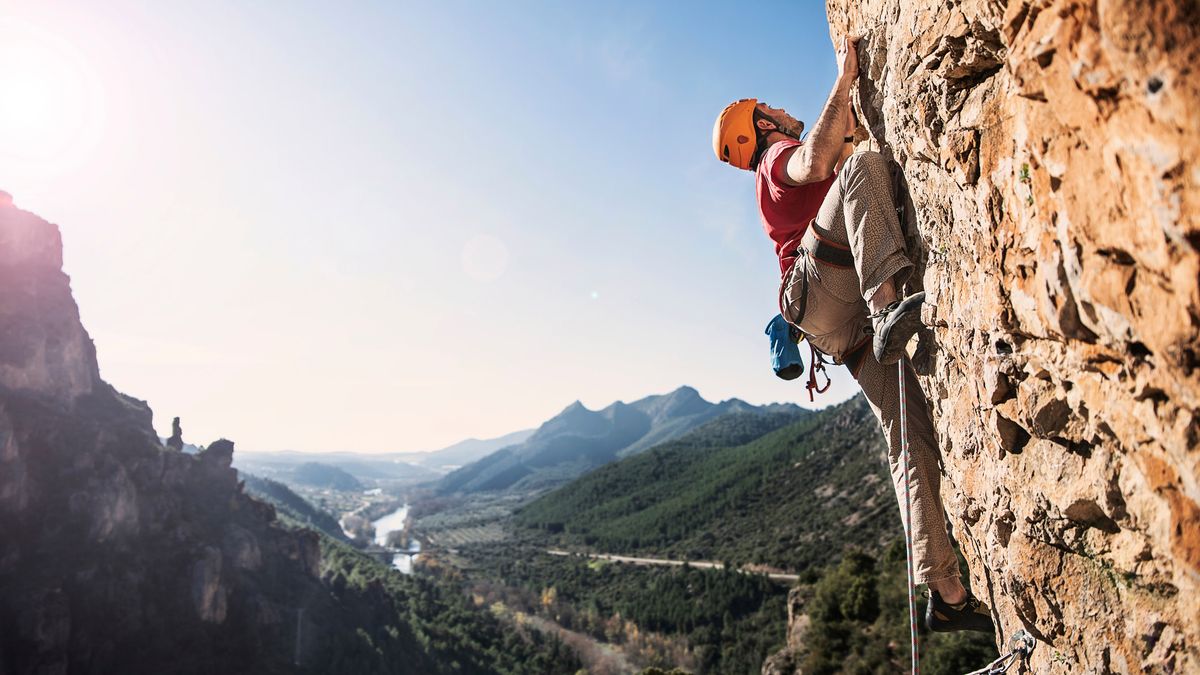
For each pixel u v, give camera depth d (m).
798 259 3.40
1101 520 2.09
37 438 86.31
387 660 99.31
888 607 42.47
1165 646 1.91
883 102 3.07
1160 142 1.37
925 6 2.44
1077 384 1.95
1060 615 2.48
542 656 113.44
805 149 3.15
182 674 75.81
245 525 105.81
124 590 78.88
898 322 2.83
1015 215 2.04
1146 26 1.37
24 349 96.44
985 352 2.41
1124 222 1.51
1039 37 1.72
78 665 70.50
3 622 68.25
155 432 114.38
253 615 90.00
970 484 2.99
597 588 158.12
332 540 171.62
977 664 30.75
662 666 103.06
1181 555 1.67
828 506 143.62
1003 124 2.10
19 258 104.94
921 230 2.88
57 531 79.88
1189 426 1.50
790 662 48.22
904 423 2.98
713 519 187.12
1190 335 1.39
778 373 3.83
